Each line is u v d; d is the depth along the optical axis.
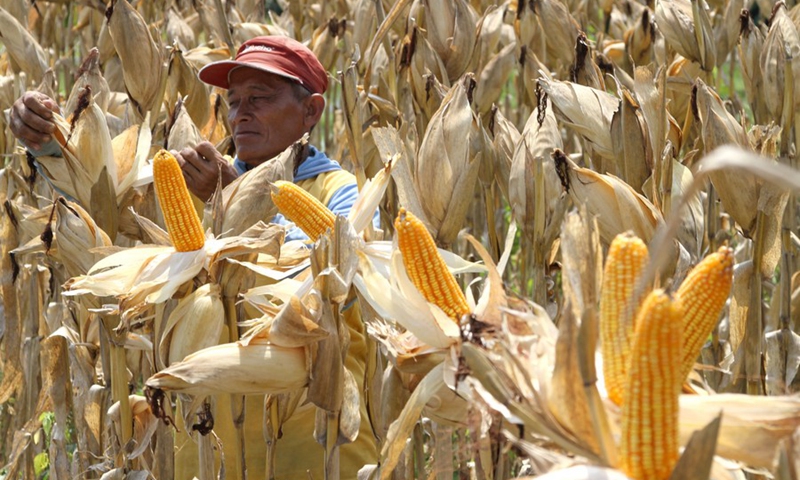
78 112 3.21
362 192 2.85
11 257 4.27
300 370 2.52
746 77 4.15
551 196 3.30
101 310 2.88
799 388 3.27
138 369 4.09
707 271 1.83
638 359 1.57
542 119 3.29
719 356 3.75
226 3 6.54
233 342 2.68
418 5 5.09
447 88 4.29
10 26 5.09
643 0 7.66
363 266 2.22
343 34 6.57
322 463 3.33
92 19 6.88
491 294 2.11
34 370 4.59
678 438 1.64
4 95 5.30
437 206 3.01
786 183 1.24
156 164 2.69
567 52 5.01
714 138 3.18
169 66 4.45
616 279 1.78
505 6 5.84
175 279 2.75
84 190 3.28
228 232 2.94
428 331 2.17
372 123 4.40
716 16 6.59
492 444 2.10
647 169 3.04
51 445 3.84
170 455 3.29
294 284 2.76
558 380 1.71
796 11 4.22
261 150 3.68
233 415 2.79
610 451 1.67
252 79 3.65
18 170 5.48
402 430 2.24
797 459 1.66
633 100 3.05
